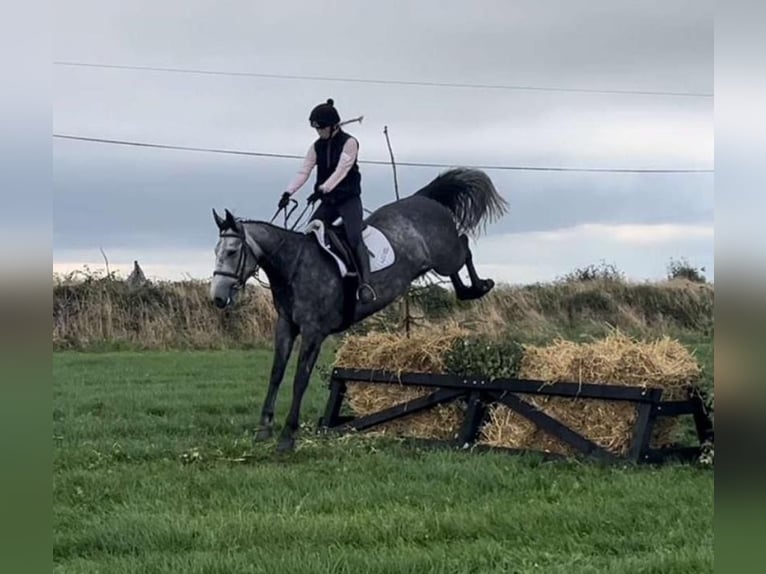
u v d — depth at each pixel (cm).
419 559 652
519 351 988
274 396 1043
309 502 790
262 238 1009
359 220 1045
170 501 793
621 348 942
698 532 698
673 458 902
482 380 976
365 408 1072
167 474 875
